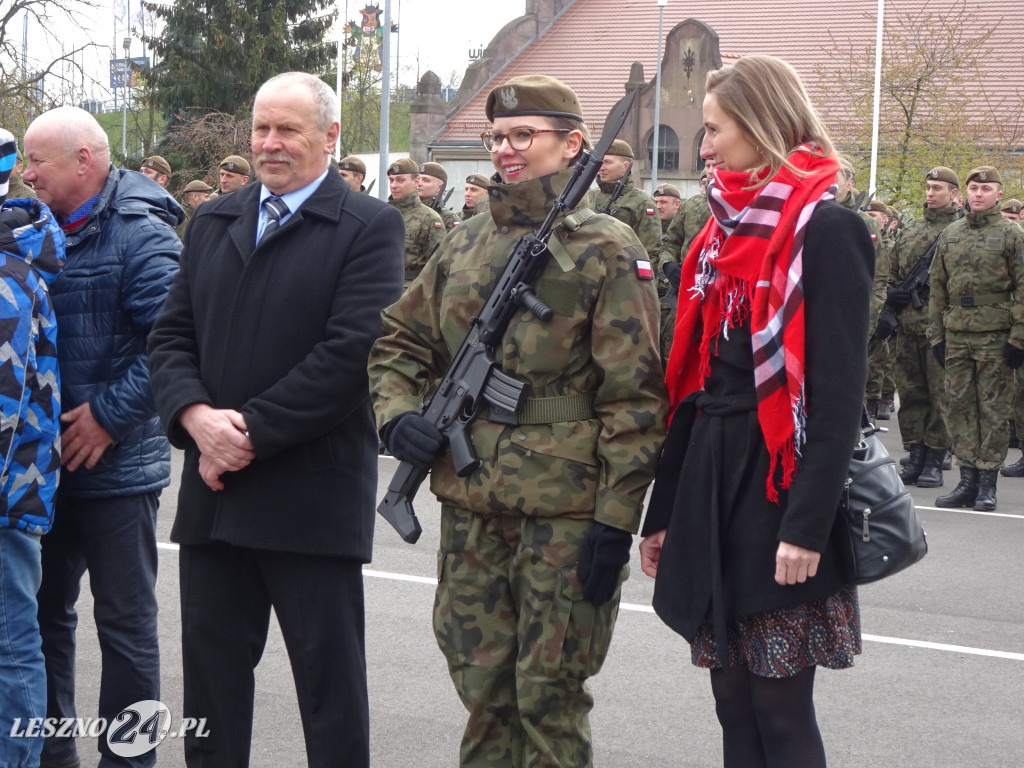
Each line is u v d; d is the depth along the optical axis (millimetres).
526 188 2912
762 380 2564
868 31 37281
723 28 39125
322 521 3141
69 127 3572
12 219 3213
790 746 2656
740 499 2664
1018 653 5020
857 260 2535
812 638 2646
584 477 2881
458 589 2984
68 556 3762
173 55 36781
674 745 3967
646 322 2873
